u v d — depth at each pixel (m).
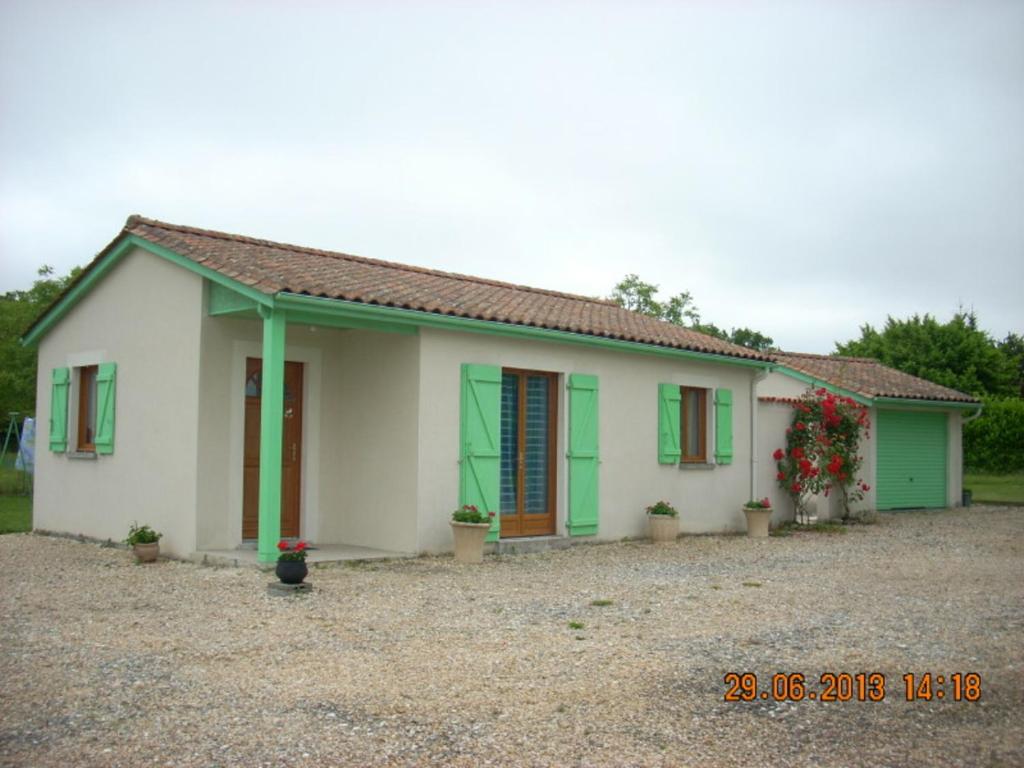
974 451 27.31
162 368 10.88
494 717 4.98
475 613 7.65
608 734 4.75
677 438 13.96
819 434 15.88
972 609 8.11
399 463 10.88
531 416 12.22
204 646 6.45
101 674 5.74
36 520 13.39
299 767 4.27
